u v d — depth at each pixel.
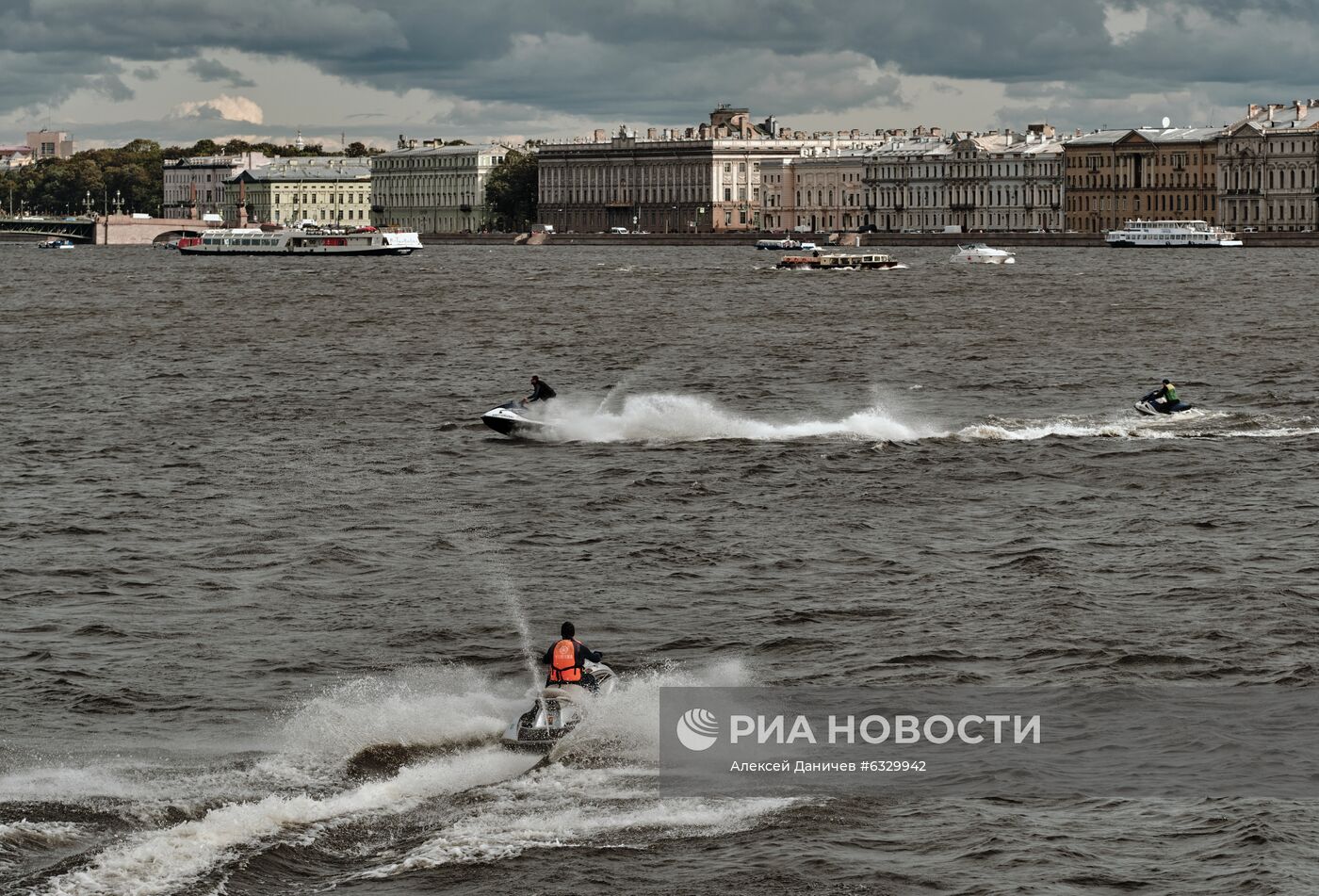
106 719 47.34
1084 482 83.44
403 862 38.25
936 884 37.41
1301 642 54.09
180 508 78.44
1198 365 143.88
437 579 63.84
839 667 51.88
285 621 57.78
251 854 38.38
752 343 170.12
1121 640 54.31
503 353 159.62
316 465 90.88
